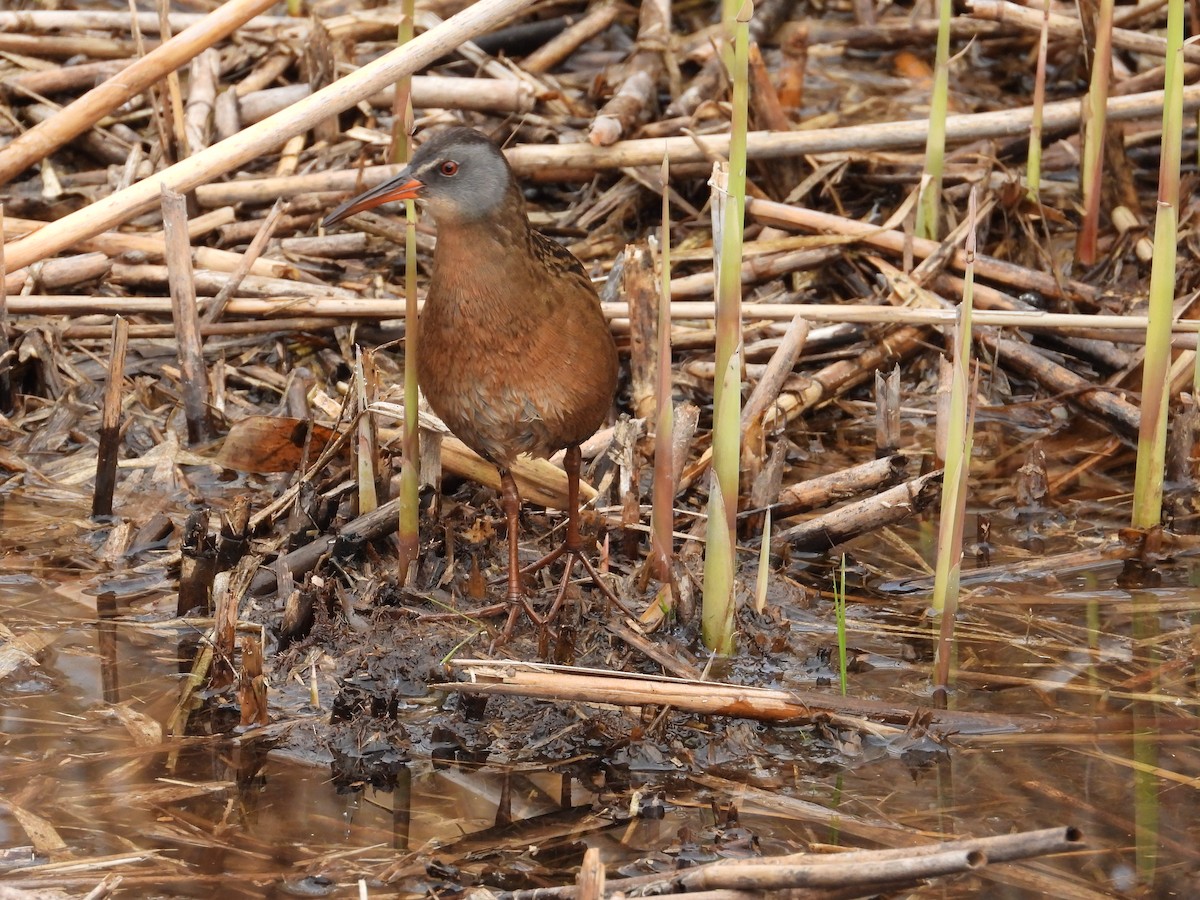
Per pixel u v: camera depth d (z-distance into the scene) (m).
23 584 9.07
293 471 10.24
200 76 13.70
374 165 12.69
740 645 8.28
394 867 6.43
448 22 8.48
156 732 7.55
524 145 12.68
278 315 11.58
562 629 7.88
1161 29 14.85
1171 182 8.80
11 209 12.88
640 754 7.38
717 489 7.89
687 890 5.79
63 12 13.92
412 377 8.18
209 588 8.73
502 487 8.44
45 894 5.91
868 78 15.20
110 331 11.69
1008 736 7.49
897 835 6.64
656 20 14.45
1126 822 6.74
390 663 8.09
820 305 10.66
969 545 9.67
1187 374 10.85
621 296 11.61
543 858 6.53
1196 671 8.09
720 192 7.41
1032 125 12.33
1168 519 9.89
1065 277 12.37
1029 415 11.42
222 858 6.50
